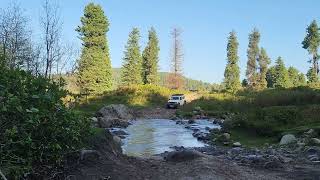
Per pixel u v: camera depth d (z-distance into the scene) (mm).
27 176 7484
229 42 97125
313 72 89438
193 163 11484
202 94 70438
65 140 8555
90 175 8773
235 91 72688
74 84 60125
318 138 20938
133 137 27391
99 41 65875
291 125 24344
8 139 6832
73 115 8977
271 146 20766
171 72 94500
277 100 39375
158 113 51500
